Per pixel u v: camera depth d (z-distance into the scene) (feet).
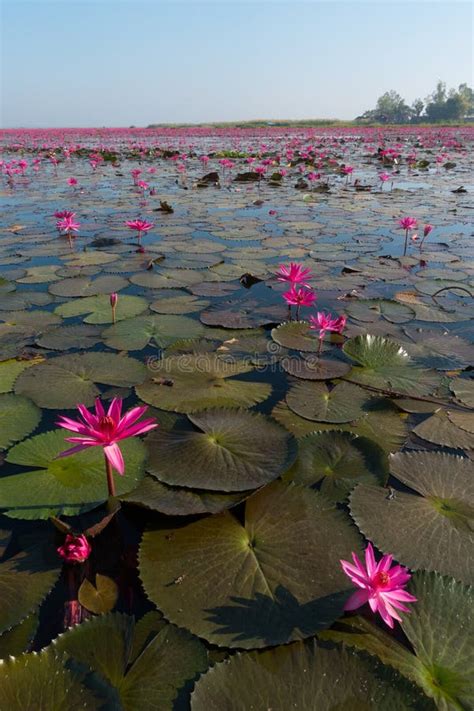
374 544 5.22
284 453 6.29
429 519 5.60
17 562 4.94
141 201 27.89
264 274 14.40
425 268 15.28
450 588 4.66
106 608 4.56
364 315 11.39
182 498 5.52
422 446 6.94
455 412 7.66
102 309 11.64
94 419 4.88
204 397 7.89
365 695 3.73
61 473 6.08
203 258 15.99
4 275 14.15
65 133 140.15
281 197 29.94
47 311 11.57
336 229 20.48
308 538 5.26
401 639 4.28
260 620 4.33
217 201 28.19
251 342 9.99
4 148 77.15
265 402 7.93
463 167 48.98
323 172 45.11
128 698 3.74
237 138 113.50
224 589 4.65
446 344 9.89
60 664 3.86
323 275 14.43
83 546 4.92
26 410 7.48
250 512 5.60
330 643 4.12
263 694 3.72
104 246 17.65
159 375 8.55
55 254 16.51
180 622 4.33
